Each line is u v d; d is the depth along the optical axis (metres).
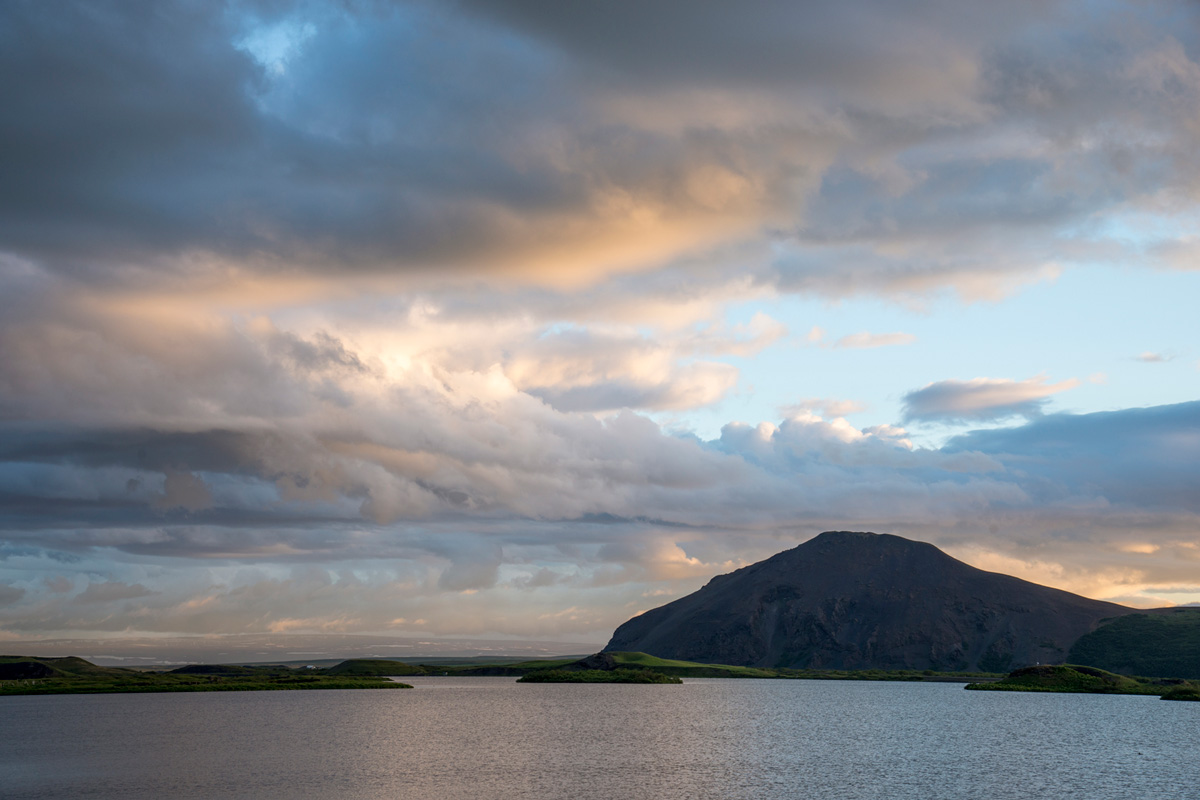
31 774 119.81
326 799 99.19
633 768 123.94
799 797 101.12
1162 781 114.06
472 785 108.69
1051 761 132.88
